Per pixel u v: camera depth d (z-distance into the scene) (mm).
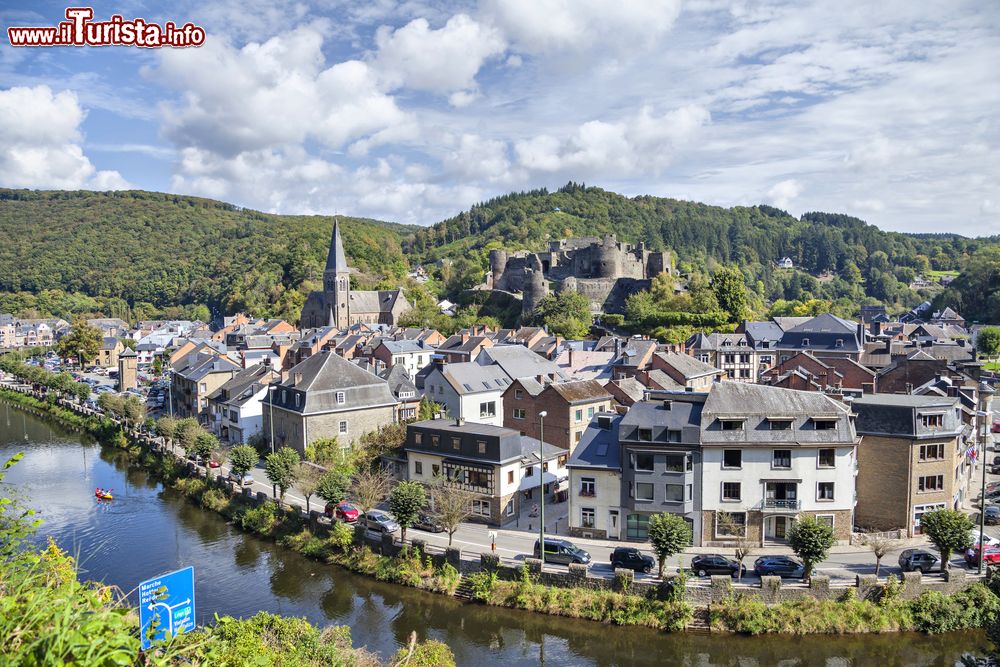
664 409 54844
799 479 52000
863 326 130125
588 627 43781
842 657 40781
